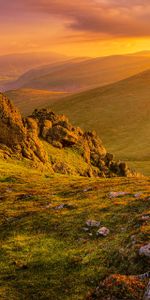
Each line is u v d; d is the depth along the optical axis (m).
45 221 40.75
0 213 46.88
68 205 45.03
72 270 28.47
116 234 33.19
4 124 96.81
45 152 103.19
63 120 129.00
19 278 28.12
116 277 22.66
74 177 80.69
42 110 130.88
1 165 82.00
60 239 35.41
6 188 62.72
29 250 33.62
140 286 21.78
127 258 26.80
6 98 102.62
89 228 36.69
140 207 39.69
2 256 32.75
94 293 22.42
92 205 43.66
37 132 112.94
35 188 61.59
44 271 29.06
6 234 39.12
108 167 123.44
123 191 49.84
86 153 118.12
